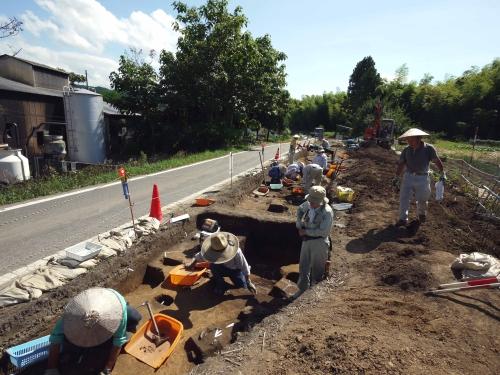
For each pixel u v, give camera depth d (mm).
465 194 10719
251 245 7488
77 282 4605
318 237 4848
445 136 38188
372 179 11477
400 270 4820
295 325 3771
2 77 19859
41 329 3955
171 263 5930
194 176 12852
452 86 40688
